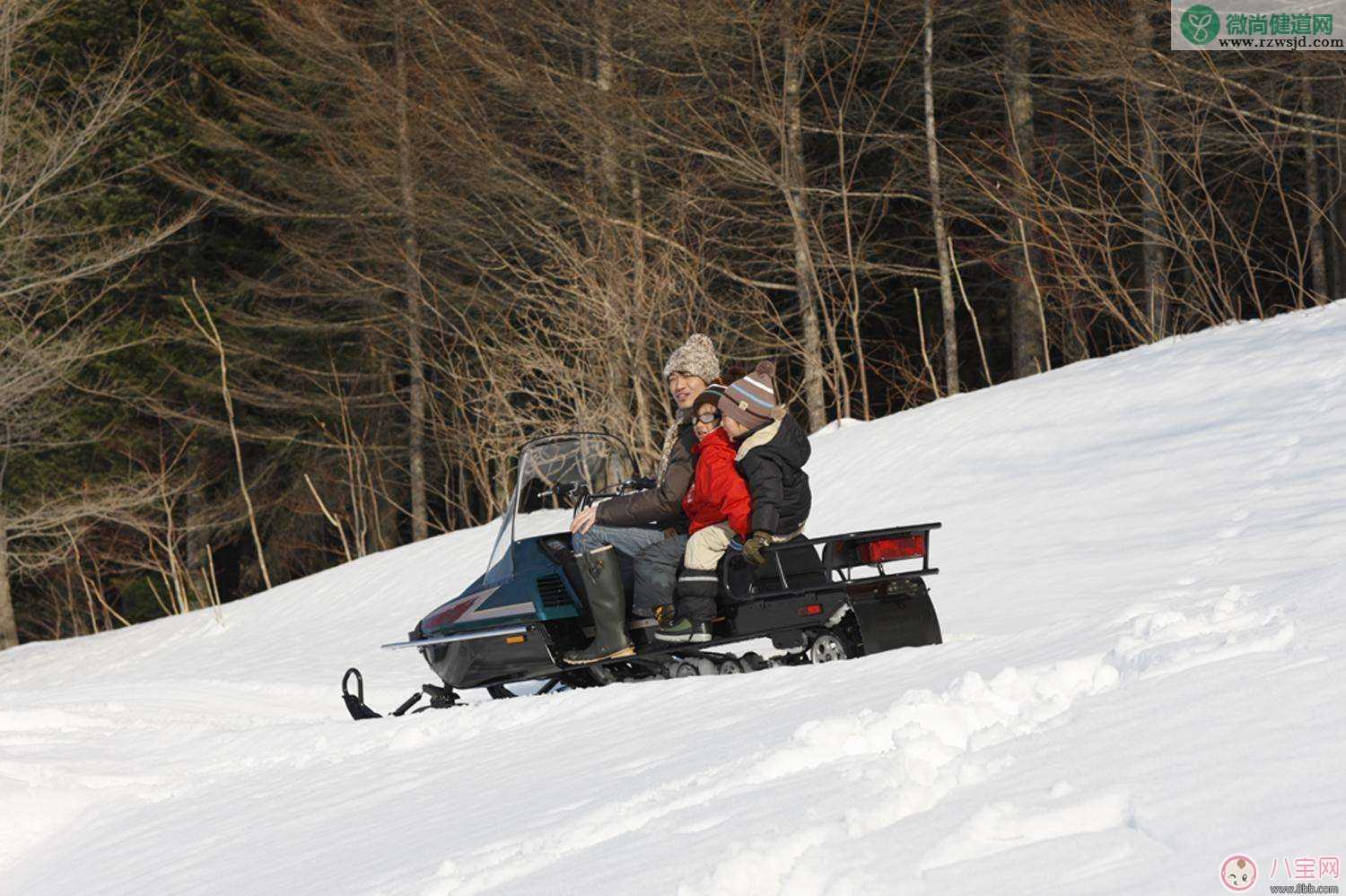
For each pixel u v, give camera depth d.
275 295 67.69
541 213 54.69
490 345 58.69
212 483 70.81
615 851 7.38
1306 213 58.47
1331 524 20.03
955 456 31.69
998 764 6.93
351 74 60.88
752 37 52.56
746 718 10.68
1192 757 6.26
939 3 53.50
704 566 15.59
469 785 11.05
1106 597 18.78
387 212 61.22
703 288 49.75
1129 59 46.62
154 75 67.88
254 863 10.37
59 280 58.69
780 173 53.88
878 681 10.93
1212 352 33.41
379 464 70.06
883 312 65.06
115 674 36.94
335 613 38.84
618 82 53.72
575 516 16.92
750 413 15.20
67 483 67.56
